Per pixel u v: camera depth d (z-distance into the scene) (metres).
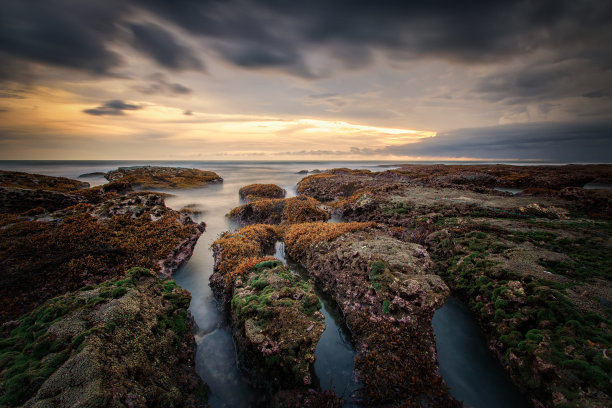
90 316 5.85
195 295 10.77
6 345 5.25
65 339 5.22
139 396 4.69
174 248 12.61
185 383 6.02
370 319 8.07
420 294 8.09
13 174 23.27
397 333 7.39
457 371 7.16
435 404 5.97
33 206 16.09
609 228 13.05
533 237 12.07
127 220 13.78
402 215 18.02
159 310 7.18
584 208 17.09
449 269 11.36
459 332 8.56
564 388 5.58
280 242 16.28
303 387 6.21
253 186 32.53
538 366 6.14
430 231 14.91
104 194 23.48
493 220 14.92
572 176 33.97
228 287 9.79
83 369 4.46
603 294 7.66
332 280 10.63
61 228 11.82
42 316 6.01
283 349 6.52
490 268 9.87
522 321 7.45
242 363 7.10
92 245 11.13
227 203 28.19
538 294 7.88
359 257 10.35
